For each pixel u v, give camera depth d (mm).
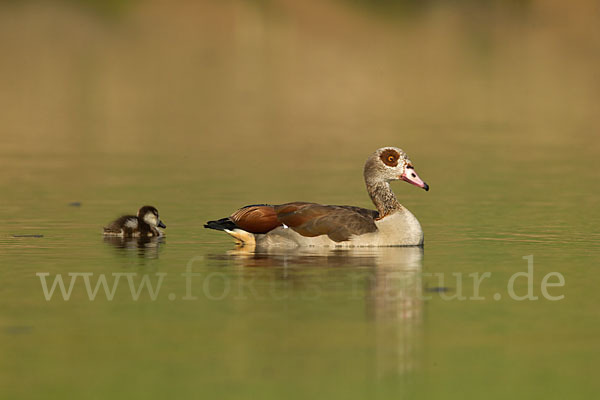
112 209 21297
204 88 56469
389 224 16891
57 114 44812
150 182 25688
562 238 17672
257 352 10562
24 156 31266
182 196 23328
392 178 17281
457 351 10664
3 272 14516
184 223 19609
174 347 10734
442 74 63750
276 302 12648
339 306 12445
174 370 10016
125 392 9422
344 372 9977
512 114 45875
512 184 25406
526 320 11914
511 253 16188
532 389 9562
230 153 32406
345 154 32219
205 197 23188
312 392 9453
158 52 69688
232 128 40375
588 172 27688
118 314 12070
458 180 26328
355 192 24234
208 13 78750
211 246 16891
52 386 9586
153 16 78000
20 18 73188
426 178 26766
